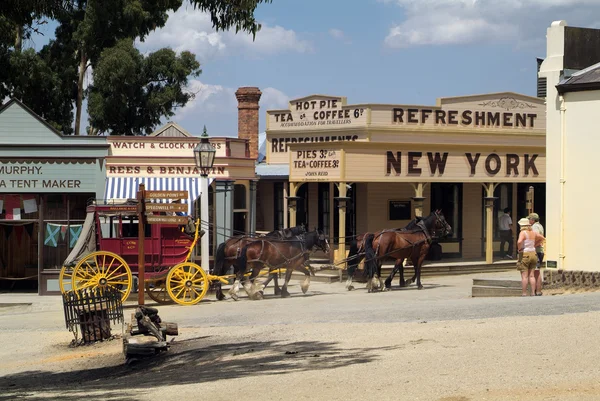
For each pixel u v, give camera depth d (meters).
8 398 12.31
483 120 36.84
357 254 28.02
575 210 23.70
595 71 24.02
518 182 36.16
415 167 33.16
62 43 45.34
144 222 23.02
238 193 32.53
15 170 30.36
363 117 34.88
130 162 30.62
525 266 21.83
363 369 12.78
